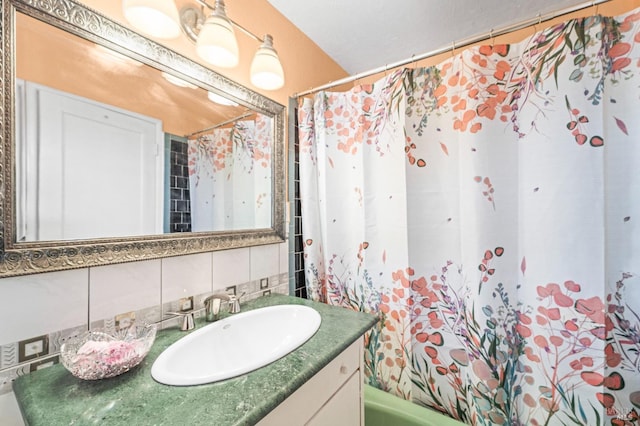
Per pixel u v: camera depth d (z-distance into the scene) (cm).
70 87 71
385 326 128
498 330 101
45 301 66
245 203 119
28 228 63
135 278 83
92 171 74
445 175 115
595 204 86
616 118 87
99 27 75
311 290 144
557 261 91
